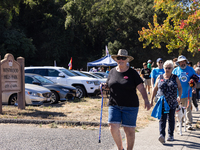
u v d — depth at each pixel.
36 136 5.75
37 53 39.41
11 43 32.31
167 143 5.34
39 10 40.00
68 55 42.56
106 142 5.38
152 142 5.41
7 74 8.79
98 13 43.09
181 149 4.91
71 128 6.73
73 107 10.15
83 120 7.54
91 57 43.47
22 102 9.49
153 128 6.80
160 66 7.64
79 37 43.44
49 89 11.61
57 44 39.00
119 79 4.15
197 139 5.68
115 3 44.00
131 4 43.53
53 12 40.81
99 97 14.16
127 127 4.16
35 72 14.17
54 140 5.45
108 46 41.19
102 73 19.25
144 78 15.16
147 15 40.81
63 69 14.60
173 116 5.47
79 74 15.55
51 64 40.09
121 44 40.94
